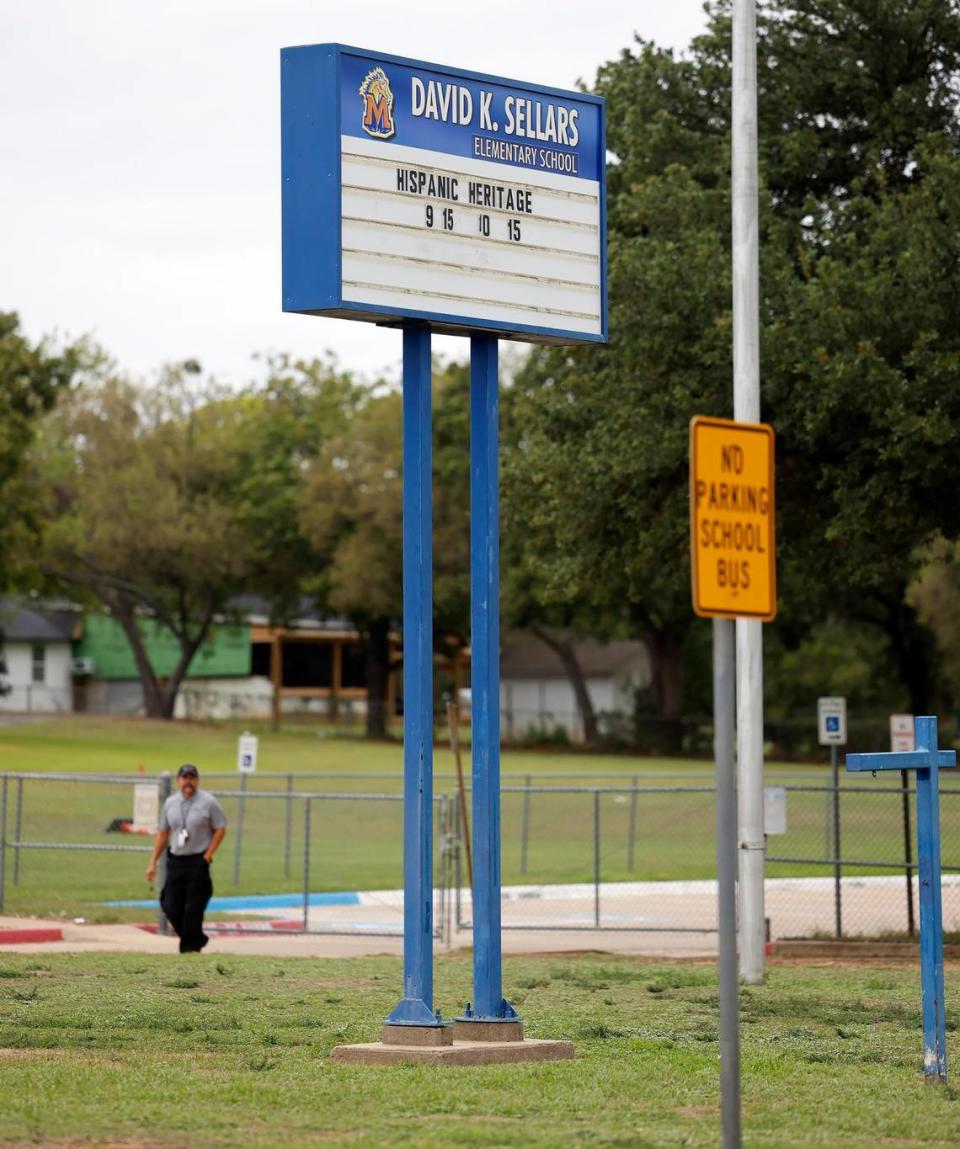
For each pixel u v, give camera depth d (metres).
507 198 29.66
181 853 48.59
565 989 38.41
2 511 163.75
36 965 42.03
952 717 197.62
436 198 28.88
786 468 54.28
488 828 28.92
